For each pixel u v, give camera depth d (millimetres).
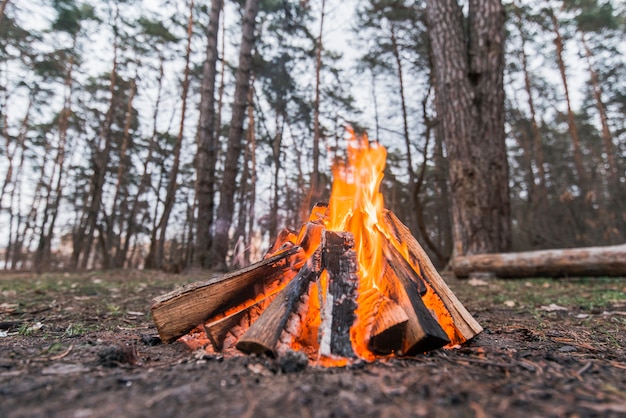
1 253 26984
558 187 22906
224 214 8703
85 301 3598
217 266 8477
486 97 6602
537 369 1297
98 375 1233
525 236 16750
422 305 1519
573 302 3422
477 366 1328
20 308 3059
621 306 3150
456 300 1723
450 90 6750
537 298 3732
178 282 5879
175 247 21906
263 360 1358
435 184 17922
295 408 951
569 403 984
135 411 938
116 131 18766
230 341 1606
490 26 6781
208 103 9148
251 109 17625
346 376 1194
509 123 20453
